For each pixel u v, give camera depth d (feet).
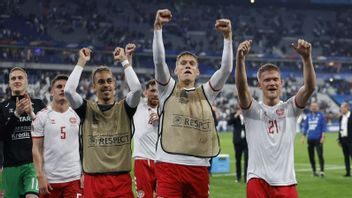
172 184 22.43
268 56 212.23
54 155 27.17
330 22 245.86
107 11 214.07
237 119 55.52
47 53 179.01
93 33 199.41
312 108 60.29
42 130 27.17
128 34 205.77
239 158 55.57
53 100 27.63
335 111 196.95
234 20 231.91
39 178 26.78
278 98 23.31
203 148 22.70
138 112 34.30
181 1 232.94
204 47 212.02
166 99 23.06
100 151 23.65
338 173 64.23
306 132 61.00
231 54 22.77
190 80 23.25
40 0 202.18
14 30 187.32
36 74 171.73
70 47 182.19
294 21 241.14
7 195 28.71
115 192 23.49
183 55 23.59
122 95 167.73
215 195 46.44
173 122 22.72
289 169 22.68
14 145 28.37
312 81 22.36
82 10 208.03
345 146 60.44
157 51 22.45
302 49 22.20
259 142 22.80
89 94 164.04
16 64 170.40
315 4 243.40
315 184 53.93
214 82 23.08
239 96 22.82
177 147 22.47
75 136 27.53
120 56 23.95
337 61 219.82
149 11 222.69
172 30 216.13
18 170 28.37
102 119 23.89
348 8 249.75
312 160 61.11
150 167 33.91
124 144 23.77
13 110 28.27
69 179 27.30
